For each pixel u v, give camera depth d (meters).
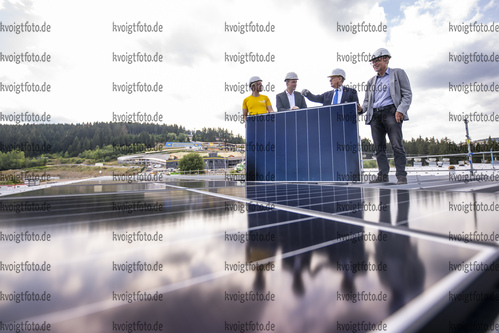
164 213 2.17
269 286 0.69
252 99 7.29
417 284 0.67
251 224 1.64
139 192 4.92
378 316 0.52
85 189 6.39
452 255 0.91
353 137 4.91
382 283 0.69
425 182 5.07
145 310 0.56
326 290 0.66
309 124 5.34
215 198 3.46
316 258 0.93
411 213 1.86
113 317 0.53
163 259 0.95
